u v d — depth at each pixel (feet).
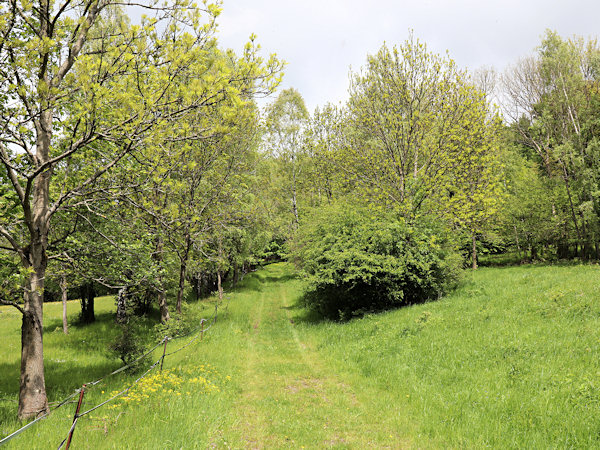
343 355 36.52
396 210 54.08
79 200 28.35
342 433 20.43
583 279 43.62
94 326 65.82
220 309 71.72
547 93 100.48
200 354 37.22
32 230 22.29
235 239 85.20
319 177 83.61
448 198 56.54
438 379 26.48
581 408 19.16
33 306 22.70
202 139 22.06
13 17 18.95
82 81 17.69
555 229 80.38
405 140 57.26
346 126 61.00
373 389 27.37
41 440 17.22
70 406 23.16
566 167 77.15
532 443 17.22
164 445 16.57
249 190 80.28
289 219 123.65
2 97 22.75
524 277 54.19
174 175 40.50
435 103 56.49
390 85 56.70
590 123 72.74
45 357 43.73
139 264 36.42
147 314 74.38
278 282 123.85
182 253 48.88
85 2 22.04
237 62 20.65
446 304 45.34
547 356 25.71
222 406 23.48
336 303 58.85
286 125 128.06
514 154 116.06
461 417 20.88
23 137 22.16
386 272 51.16
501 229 95.50
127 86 19.99
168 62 19.72
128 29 19.58
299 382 30.40
